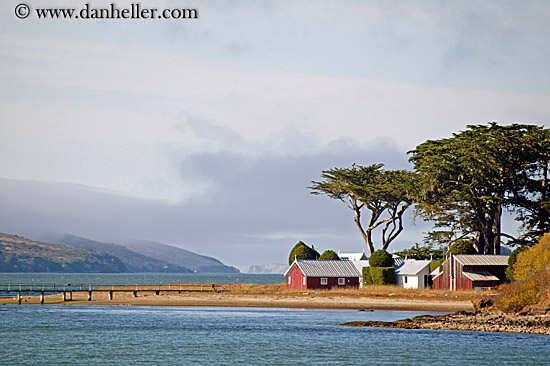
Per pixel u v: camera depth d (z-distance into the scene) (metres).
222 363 60.28
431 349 66.62
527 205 140.00
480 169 137.38
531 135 137.25
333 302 118.06
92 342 72.62
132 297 137.62
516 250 115.62
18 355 64.12
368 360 61.41
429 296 117.12
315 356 63.50
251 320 94.25
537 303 86.88
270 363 60.25
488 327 79.81
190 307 118.12
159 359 62.25
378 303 113.94
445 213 144.12
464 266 122.81
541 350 65.56
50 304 125.12
